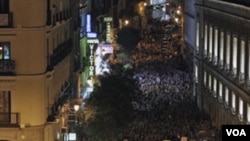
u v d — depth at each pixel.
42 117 52.69
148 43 149.12
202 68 98.00
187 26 135.88
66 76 69.12
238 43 72.75
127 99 68.56
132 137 67.88
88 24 99.00
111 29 132.12
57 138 58.88
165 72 113.19
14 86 51.75
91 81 90.69
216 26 88.12
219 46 85.25
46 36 54.06
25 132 52.03
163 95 95.19
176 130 71.44
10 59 51.59
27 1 51.25
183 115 81.00
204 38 98.75
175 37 164.88
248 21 67.00
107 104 67.00
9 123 51.81
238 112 71.44
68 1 72.56
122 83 69.06
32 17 51.41
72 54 75.75
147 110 82.06
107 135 65.62
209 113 89.44
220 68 83.25
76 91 80.69
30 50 51.62
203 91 95.75
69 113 67.38
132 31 138.62
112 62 111.00
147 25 186.62
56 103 59.06
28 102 52.03
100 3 124.75
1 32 51.19
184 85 105.75
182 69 122.19
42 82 52.56
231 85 75.44
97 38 101.69
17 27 51.22
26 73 51.66
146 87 98.81
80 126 68.50
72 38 76.44
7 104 51.97
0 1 51.47
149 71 112.12
